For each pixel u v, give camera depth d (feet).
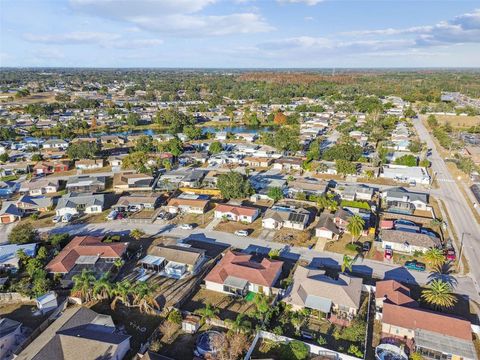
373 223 291.58
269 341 167.02
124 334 169.07
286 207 312.71
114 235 273.33
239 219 298.76
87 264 223.30
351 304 183.93
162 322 177.78
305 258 241.35
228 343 161.99
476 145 540.93
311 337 168.14
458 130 651.66
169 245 250.37
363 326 174.70
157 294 203.21
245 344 162.50
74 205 314.14
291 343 160.04
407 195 328.49
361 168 426.51
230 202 336.70
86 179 385.91
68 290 204.13
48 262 230.48
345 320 181.06
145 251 250.57
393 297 187.83
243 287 200.44
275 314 184.96
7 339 162.71
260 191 347.36
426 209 319.27
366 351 161.27
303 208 311.27
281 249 253.03
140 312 188.34
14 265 225.35
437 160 467.93
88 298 197.16
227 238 270.05
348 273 223.30
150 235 275.59
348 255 243.81
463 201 338.34
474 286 210.38
